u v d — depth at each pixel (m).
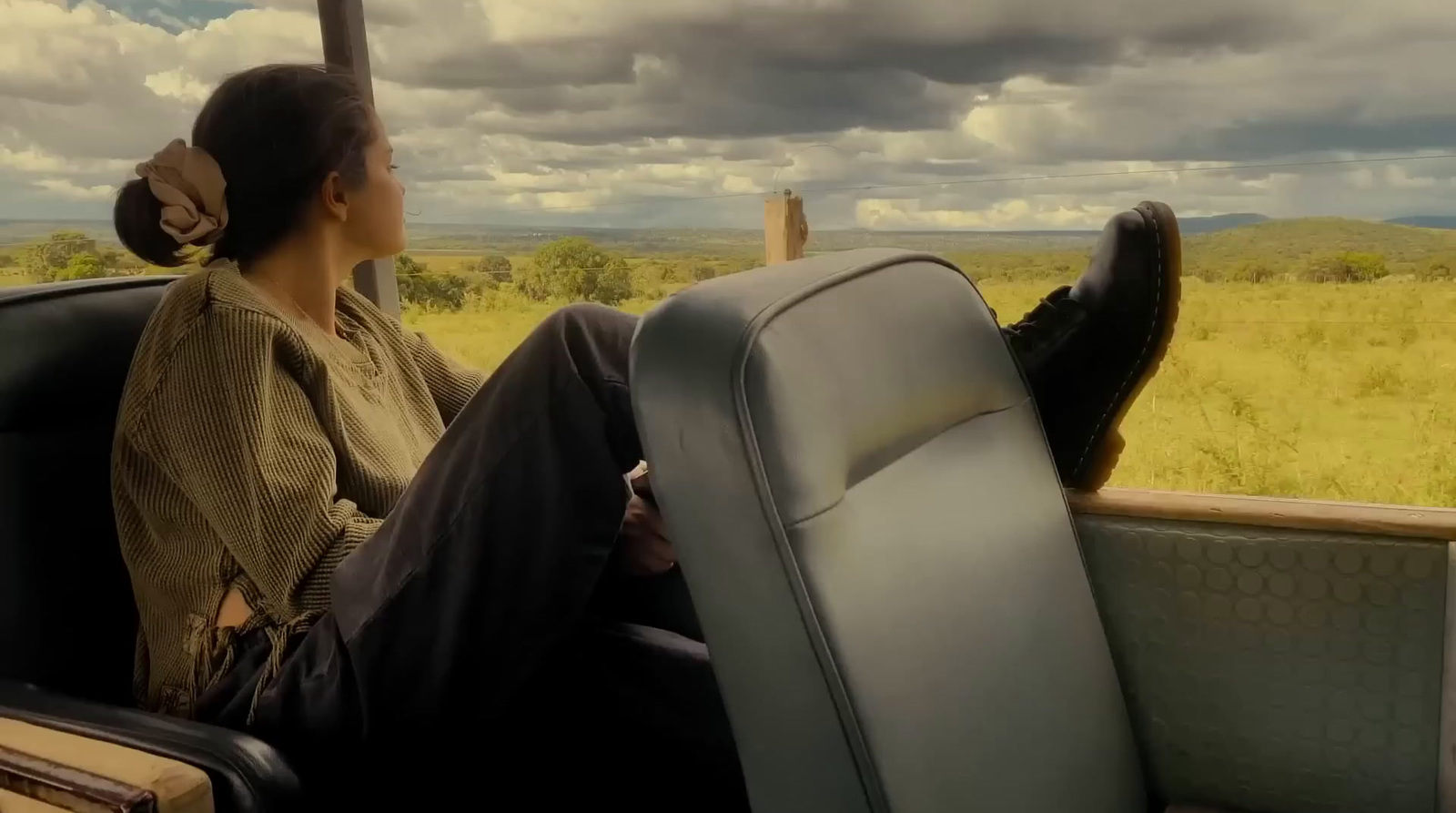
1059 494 1.00
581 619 1.06
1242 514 1.08
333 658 0.95
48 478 1.07
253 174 1.14
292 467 1.00
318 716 0.95
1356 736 1.07
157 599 1.07
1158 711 1.14
